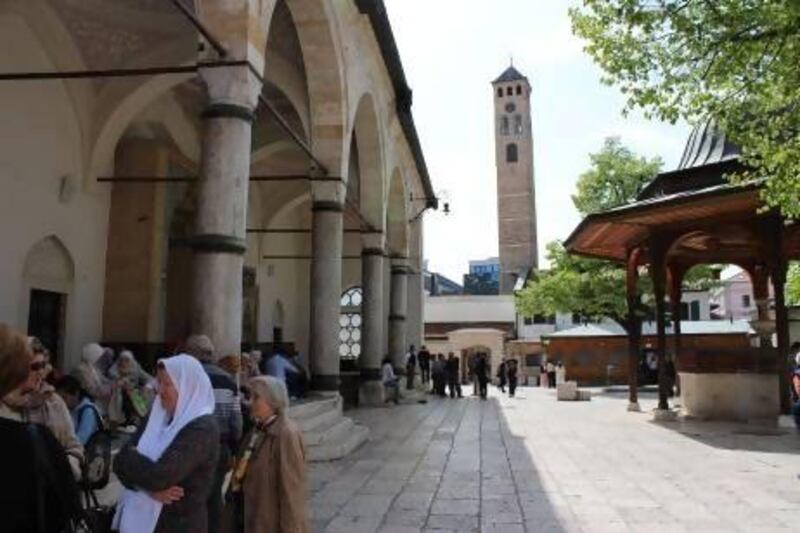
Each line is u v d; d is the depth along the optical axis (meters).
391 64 18.25
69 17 13.02
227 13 8.59
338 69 13.54
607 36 9.29
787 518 7.00
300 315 28.34
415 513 7.14
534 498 7.90
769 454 11.35
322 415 12.41
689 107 9.42
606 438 13.42
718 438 13.40
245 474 3.88
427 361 29.45
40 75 9.51
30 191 12.95
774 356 16.47
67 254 14.19
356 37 15.18
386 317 28.61
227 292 8.28
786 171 9.80
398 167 23.14
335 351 14.42
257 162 22.28
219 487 4.25
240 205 8.45
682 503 7.68
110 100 14.67
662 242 16.92
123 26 13.52
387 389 21.59
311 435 10.82
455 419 17.06
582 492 8.27
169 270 18.53
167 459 3.00
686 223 16.48
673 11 8.80
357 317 29.12
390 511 7.21
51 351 13.95
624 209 16.14
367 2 14.34
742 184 11.70
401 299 25.09
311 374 14.41
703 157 17.25
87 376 8.72
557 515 7.09
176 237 18.69
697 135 17.83
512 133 76.19
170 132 17.11
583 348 39.75
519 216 74.75
